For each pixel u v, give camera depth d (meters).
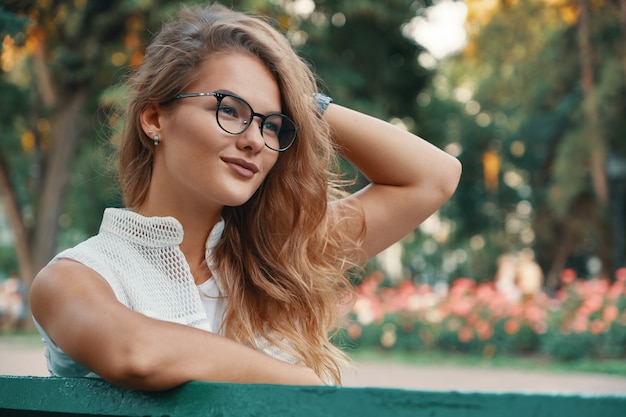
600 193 23.36
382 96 18.92
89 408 1.20
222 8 1.62
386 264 29.06
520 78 25.66
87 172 22.39
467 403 0.86
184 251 1.60
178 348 1.16
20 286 19.56
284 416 0.99
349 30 18.23
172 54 1.52
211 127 1.48
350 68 18.00
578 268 29.73
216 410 1.07
